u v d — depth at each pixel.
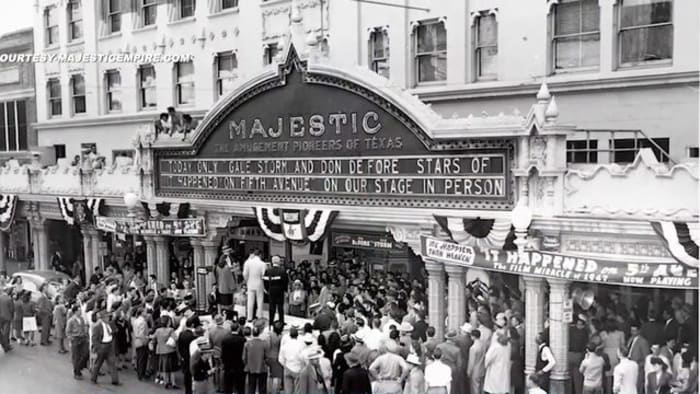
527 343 16.20
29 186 33.06
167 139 25.25
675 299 15.80
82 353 20.31
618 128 19.53
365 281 21.67
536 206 15.92
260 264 20.84
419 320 17.77
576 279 14.99
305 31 27.23
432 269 18.23
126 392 18.84
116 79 37.06
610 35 19.48
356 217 19.62
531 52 21.09
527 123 15.76
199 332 17.81
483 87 21.88
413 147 18.33
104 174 28.61
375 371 15.31
